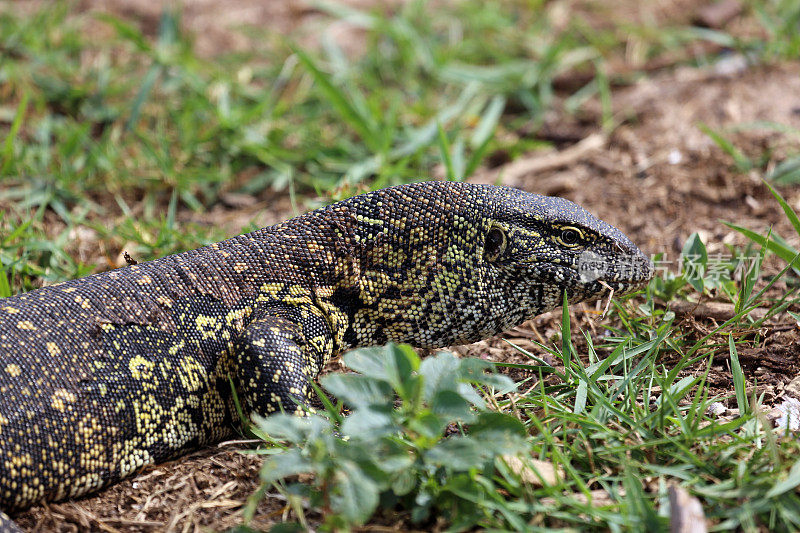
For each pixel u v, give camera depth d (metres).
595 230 5.95
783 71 10.56
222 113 9.97
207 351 5.46
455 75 11.30
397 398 5.69
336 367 6.25
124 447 5.16
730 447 4.80
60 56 11.34
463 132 10.51
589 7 13.41
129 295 5.40
